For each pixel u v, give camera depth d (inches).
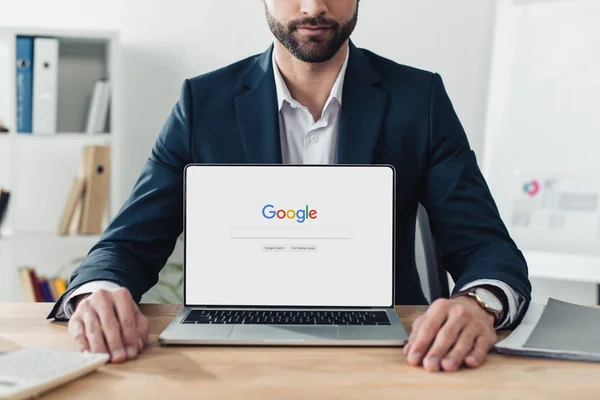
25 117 112.7
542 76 113.2
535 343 41.1
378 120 58.8
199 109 60.2
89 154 115.4
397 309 50.8
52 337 43.2
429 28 122.7
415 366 38.3
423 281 60.6
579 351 39.8
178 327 42.9
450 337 39.0
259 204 46.8
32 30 111.3
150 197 57.1
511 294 45.9
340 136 58.8
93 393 34.0
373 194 46.7
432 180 59.1
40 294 114.4
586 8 110.1
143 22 124.3
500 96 116.0
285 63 58.2
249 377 36.3
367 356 39.8
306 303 46.4
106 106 117.0
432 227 59.4
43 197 126.4
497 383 35.9
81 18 124.4
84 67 124.9
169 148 59.9
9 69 112.0
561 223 111.4
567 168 111.3
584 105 110.4
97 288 45.9
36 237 114.0
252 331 42.4
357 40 122.8
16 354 37.5
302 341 41.1
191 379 35.9
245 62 62.8
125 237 54.2
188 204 46.8
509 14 115.5
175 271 120.8
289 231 46.8
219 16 124.0
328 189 46.8
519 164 114.3
